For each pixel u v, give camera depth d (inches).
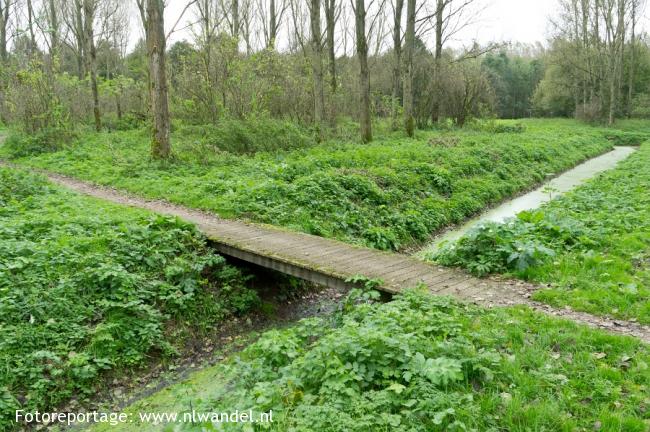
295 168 561.0
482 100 1341.0
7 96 872.9
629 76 1856.5
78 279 283.6
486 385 172.7
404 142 863.1
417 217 479.5
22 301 260.2
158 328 285.0
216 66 824.9
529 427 150.4
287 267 309.1
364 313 229.9
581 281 258.5
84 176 598.2
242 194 458.9
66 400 233.8
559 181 767.7
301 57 1026.1
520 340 199.5
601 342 194.1
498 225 309.7
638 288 247.9
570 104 2052.2
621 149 1248.8
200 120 849.5
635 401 157.9
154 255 326.3
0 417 211.0
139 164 613.3
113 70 1462.8
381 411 160.4
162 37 608.7
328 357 184.2
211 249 355.6
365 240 421.7
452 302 237.0
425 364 173.9
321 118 858.8
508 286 265.1
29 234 332.2
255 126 718.5
